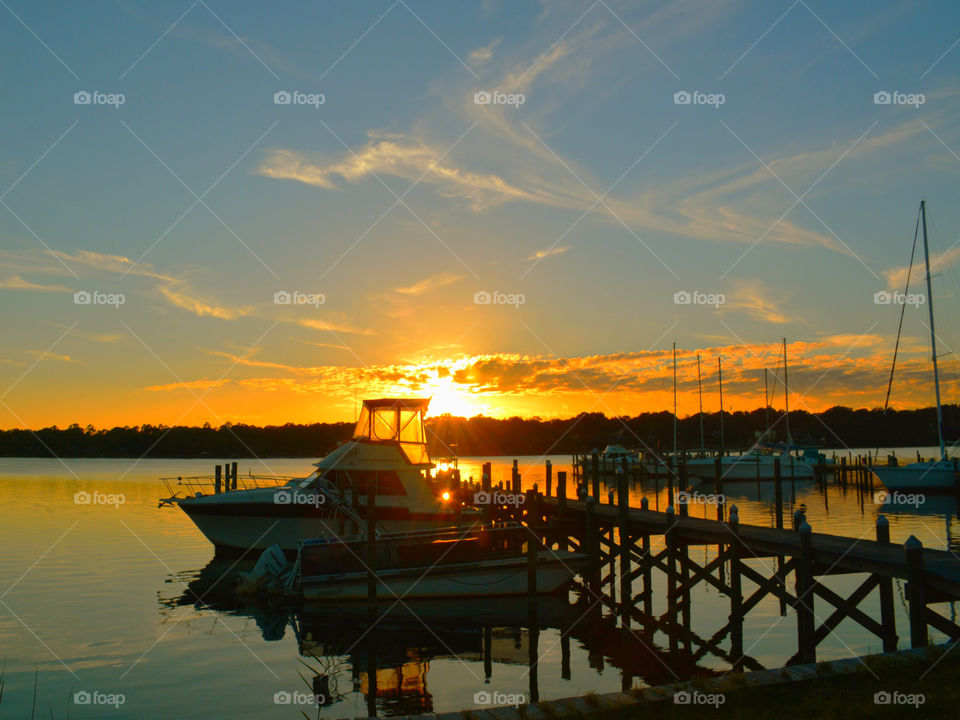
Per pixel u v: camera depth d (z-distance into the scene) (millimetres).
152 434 117312
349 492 25594
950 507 44656
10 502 46750
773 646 16969
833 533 32156
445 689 14336
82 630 18203
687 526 19734
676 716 8766
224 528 26875
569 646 17375
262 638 17891
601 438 130375
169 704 13398
